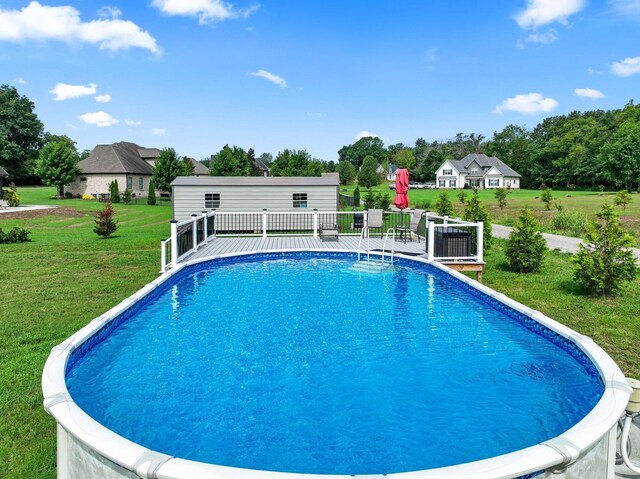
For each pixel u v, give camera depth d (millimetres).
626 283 9266
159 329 6762
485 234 14180
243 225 18969
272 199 19094
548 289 9195
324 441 3881
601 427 2971
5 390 4660
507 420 4219
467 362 5555
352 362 5562
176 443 3844
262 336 6473
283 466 3543
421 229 14914
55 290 9109
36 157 63500
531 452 2682
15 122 61656
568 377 5113
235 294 8867
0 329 6645
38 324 6887
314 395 4715
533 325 6559
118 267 11633
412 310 7770
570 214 21906
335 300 8414
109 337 6367
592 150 68250
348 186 82875
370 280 10070
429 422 4191
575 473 2816
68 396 3482
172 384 4945
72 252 14008
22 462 3510
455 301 8328
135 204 38875
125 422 4180
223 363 5516
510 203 39969
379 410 4406
